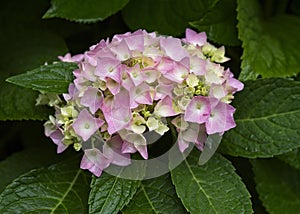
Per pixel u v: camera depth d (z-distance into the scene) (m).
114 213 0.67
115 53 0.68
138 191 0.71
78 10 0.79
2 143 0.89
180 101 0.68
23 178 0.72
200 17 0.78
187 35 0.73
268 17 0.86
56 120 0.70
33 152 0.80
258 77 0.79
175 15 0.79
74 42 0.88
